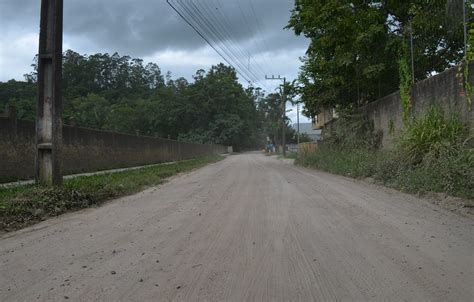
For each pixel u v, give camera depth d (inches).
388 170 580.4
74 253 262.4
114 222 364.5
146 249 265.4
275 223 332.2
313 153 1159.0
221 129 3718.0
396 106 749.3
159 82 4148.6
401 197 456.8
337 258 235.9
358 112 962.7
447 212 365.1
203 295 185.6
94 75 3449.8
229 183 669.3
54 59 497.7
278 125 3617.1
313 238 281.7
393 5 830.5
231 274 212.5
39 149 502.9
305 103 1111.0
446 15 619.5
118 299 183.2
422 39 743.1
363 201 431.8
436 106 574.6
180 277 209.9
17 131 658.8
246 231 306.8
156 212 408.2
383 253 243.8
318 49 934.4
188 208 422.9
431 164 485.7
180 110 3587.6
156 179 768.3
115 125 2817.4
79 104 2797.7
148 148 1382.9
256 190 554.6
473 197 400.8
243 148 4581.7
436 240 270.4
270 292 187.6
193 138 3572.8
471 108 502.9
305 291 188.1
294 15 975.0
